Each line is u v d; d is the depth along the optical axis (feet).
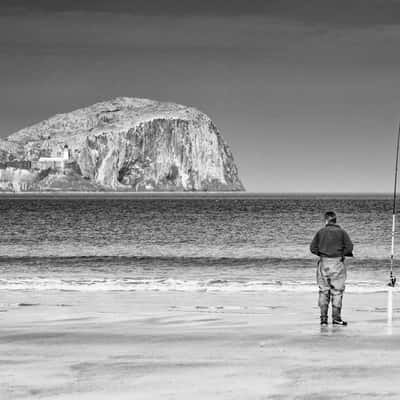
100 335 61.98
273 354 53.36
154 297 94.53
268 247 225.97
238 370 48.08
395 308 82.64
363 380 45.16
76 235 278.46
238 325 67.92
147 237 269.23
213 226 343.26
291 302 88.89
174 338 60.44
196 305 85.46
